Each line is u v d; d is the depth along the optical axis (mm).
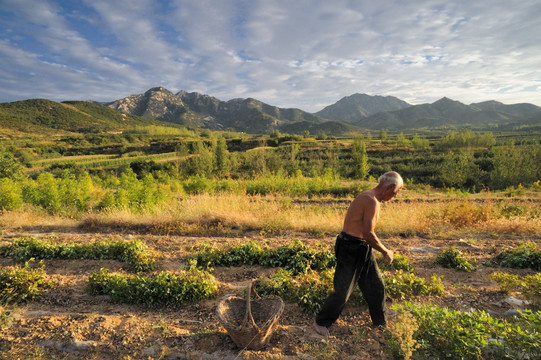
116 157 83500
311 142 93000
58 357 3260
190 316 4031
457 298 4234
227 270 5449
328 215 9375
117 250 6023
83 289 4801
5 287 4441
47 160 75875
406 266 5184
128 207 11266
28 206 11891
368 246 3307
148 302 4273
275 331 3553
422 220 8438
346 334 3504
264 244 6762
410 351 2861
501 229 7965
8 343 3447
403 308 3477
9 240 7285
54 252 6074
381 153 72500
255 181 19562
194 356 3172
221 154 44875
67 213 11031
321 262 5273
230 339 3445
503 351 2916
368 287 3453
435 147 75062
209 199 11258
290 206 10859
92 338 3521
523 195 17312
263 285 4445
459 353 2936
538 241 7133
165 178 27516
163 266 5613
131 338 3506
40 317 3939
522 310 3844
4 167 23047
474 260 5562
